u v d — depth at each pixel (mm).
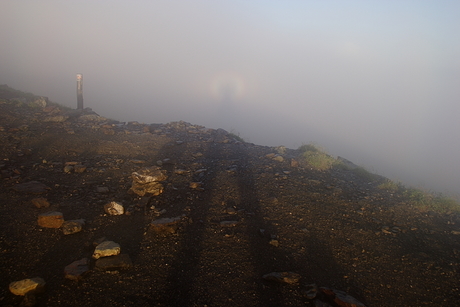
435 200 7203
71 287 3439
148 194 5969
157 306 3285
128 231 4727
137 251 4242
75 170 6797
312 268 4305
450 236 5520
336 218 5766
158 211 5398
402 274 4328
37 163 7000
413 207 6711
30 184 5848
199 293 3566
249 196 6363
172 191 6281
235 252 4445
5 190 5523
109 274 3693
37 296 3279
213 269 4027
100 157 7926
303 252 4633
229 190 6574
